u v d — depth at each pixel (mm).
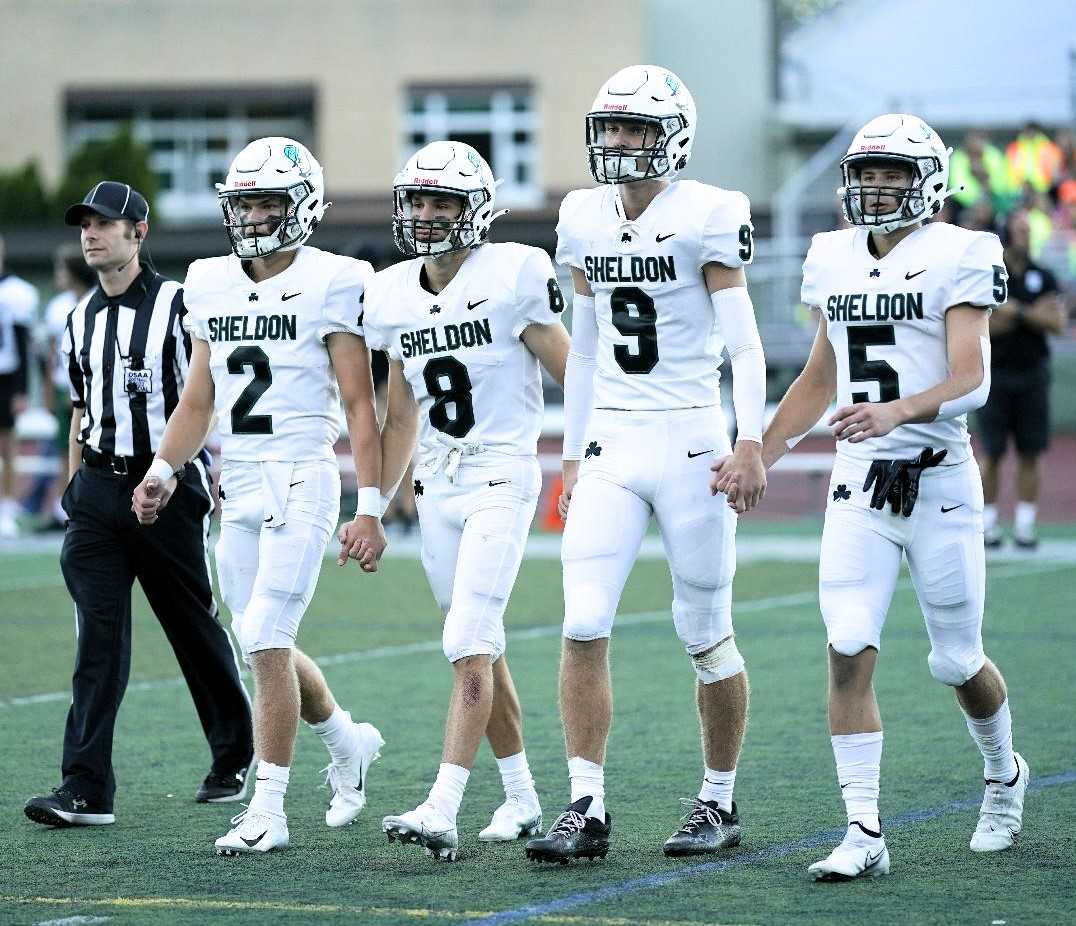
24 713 28219
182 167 104125
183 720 27688
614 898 17188
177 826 20938
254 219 20156
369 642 35188
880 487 18484
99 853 19531
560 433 72562
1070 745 24484
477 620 19406
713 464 19078
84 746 21062
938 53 98375
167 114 103938
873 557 18516
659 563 47062
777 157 101062
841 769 18297
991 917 16359
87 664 21422
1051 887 17484
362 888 17797
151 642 35594
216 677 22328
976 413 46719
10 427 52719
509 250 19953
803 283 19406
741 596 40531
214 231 95875
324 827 20875
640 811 21281
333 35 102062
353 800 21125
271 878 18297
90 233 21984
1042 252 83000
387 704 28688
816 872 17766
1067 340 83938
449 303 19781
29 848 19812
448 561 20188
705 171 101625
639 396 19453
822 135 100125
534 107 102188
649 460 19281
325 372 20594
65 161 102812
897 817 20656
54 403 56500
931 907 16750
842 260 19016
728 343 19219
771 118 101000
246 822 19625
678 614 19547
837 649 18250
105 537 21922
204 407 21188
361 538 20250
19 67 101938
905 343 18641
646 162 18984
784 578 43344
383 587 43156
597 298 19625
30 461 67750
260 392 20422
